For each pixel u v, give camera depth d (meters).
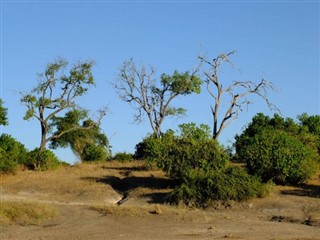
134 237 17.19
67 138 54.50
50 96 48.38
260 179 27.58
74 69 49.56
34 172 38.28
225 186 25.58
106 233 18.12
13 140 39.50
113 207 24.56
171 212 22.61
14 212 21.34
